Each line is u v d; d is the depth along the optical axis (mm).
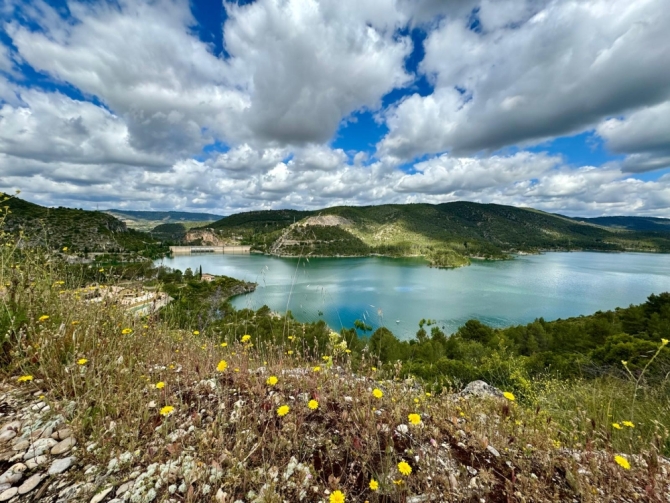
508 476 2434
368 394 3258
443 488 2176
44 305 3980
